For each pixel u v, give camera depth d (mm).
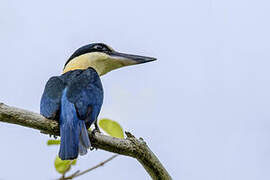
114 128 8992
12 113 8250
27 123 8469
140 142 8742
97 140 8758
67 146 8781
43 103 9602
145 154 8711
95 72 10828
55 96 9586
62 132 8977
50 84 10102
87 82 10141
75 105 9359
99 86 10391
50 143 9242
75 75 10422
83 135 8898
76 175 9062
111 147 8727
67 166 9117
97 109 9914
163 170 8914
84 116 9320
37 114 8672
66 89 9781
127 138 8773
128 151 8672
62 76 10484
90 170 9078
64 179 8992
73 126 9094
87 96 9734
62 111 9258
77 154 8703
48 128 8891
